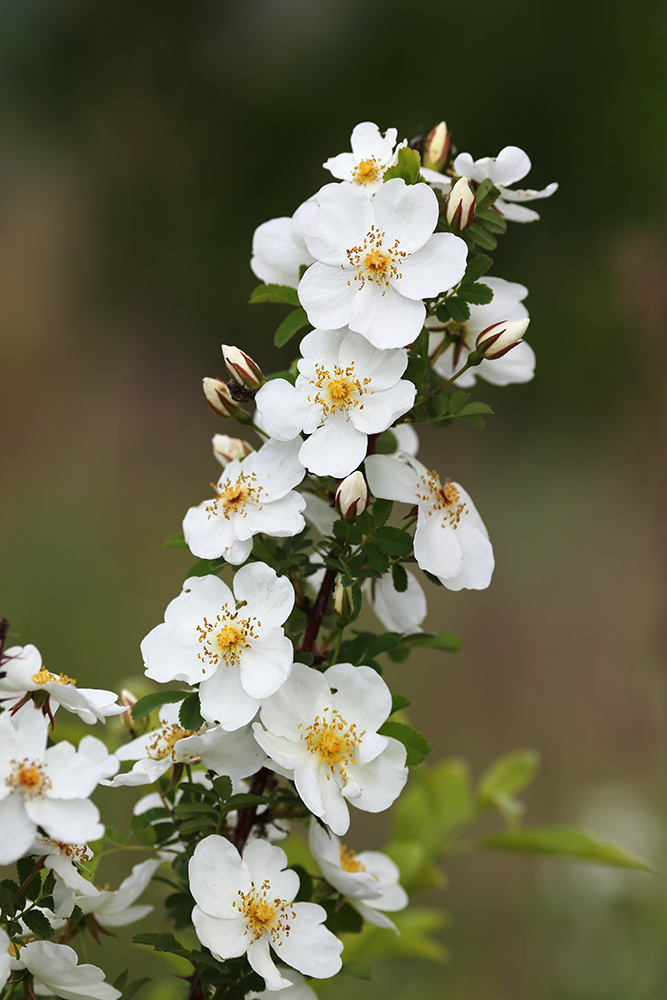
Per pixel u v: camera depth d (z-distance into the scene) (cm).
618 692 187
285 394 112
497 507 360
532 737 214
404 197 112
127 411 349
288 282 117
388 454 114
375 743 110
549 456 416
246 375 113
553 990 156
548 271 467
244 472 112
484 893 185
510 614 258
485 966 164
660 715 174
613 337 430
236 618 110
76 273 443
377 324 112
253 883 109
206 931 109
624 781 188
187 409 364
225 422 354
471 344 118
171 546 115
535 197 116
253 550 113
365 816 197
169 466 320
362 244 112
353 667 111
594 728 196
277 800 112
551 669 229
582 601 260
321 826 112
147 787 117
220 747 110
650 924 155
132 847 113
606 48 465
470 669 236
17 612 228
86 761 106
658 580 175
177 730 112
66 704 108
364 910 113
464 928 175
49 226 459
